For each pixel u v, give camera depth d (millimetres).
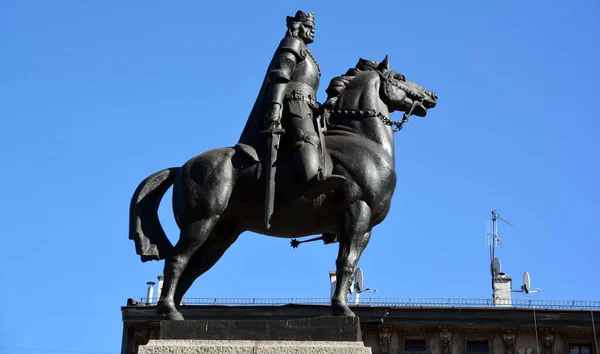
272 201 8016
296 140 8078
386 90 8633
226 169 8125
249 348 7496
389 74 8734
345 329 7496
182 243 8039
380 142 8375
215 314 22156
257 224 8250
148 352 7551
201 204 8039
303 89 8312
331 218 8141
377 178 8086
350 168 8070
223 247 8398
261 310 22125
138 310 22906
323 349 7410
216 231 8367
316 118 8297
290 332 7559
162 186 8383
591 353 23156
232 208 8188
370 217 8070
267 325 7598
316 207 8070
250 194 8133
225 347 7520
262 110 8336
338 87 8586
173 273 7996
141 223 8250
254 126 8352
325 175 7895
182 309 22375
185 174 8172
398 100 8664
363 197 8047
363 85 8586
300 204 8070
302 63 8414
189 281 8375
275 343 7527
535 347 23203
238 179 8148
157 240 8273
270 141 8125
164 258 8273
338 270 7859
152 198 8344
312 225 8203
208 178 8086
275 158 8094
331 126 8516
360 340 7688
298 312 21953
